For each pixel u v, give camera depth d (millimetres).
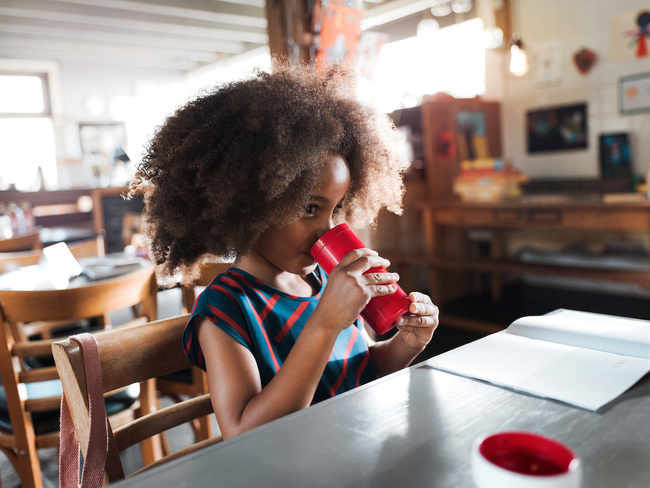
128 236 3422
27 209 4562
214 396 707
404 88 5523
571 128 3947
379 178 989
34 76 8961
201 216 799
